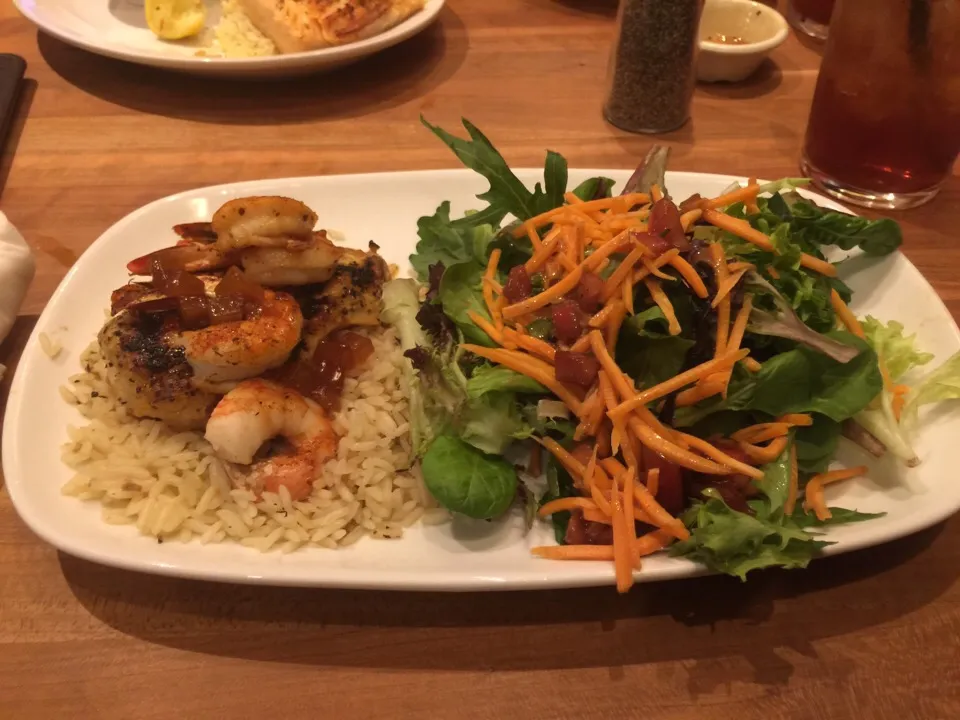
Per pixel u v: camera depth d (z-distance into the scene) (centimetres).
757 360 28
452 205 36
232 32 47
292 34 45
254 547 25
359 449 28
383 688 24
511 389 27
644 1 40
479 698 24
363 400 29
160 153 41
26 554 26
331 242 32
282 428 27
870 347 28
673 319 26
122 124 43
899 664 24
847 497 27
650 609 25
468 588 24
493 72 48
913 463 27
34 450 27
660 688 24
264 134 43
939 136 36
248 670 24
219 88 46
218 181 40
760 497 26
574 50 50
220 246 29
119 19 50
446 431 28
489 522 27
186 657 24
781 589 26
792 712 23
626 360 27
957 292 35
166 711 23
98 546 24
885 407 27
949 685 24
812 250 32
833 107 38
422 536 26
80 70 47
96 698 23
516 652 25
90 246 33
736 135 43
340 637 25
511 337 27
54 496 26
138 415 28
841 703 24
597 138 43
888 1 34
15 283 31
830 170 39
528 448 29
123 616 25
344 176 36
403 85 46
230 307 28
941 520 25
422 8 48
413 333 30
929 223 38
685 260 27
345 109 45
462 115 44
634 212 30
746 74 47
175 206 34
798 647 25
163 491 27
